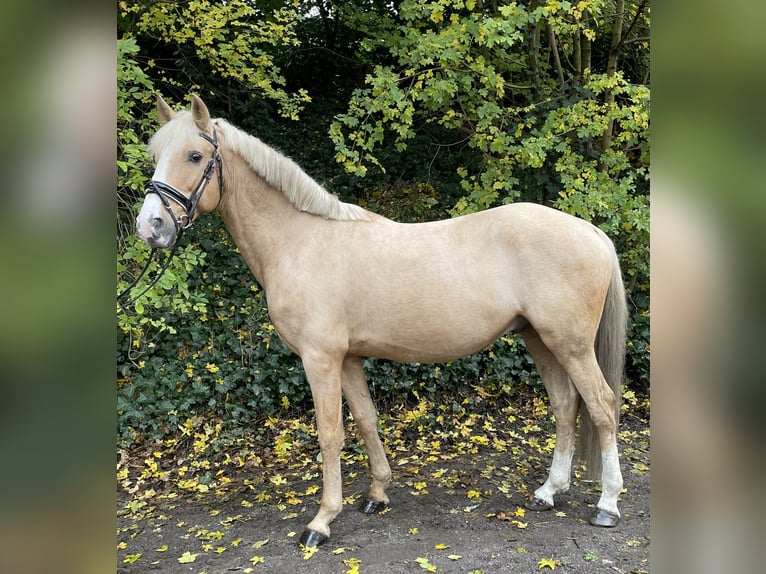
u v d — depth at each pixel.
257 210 2.27
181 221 2.08
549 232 2.16
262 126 5.98
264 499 2.81
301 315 2.19
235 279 4.42
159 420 3.49
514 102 4.52
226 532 2.46
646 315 4.22
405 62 3.49
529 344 2.51
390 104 3.33
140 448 3.39
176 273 2.85
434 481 2.91
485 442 3.42
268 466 3.27
